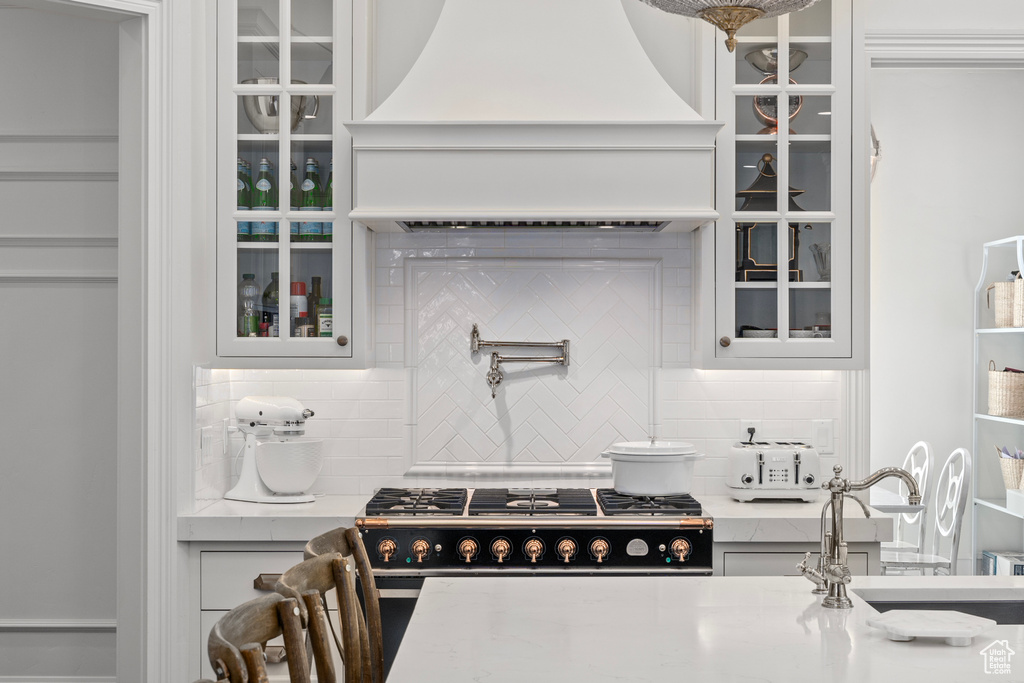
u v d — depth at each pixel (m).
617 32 3.29
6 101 3.81
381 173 3.22
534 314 3.74
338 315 3.39
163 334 3.14
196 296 3.30
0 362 3.79
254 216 3.38
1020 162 5.67
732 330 3.40
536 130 3.20
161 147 3.16
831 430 3.73
